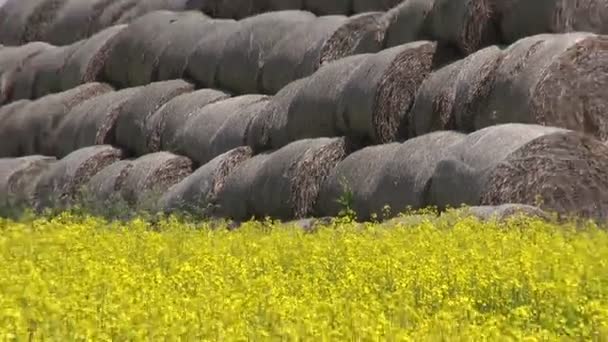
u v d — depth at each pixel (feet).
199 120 352.28
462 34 303.89
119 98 387.96
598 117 278.46
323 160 301.02
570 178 253.65
